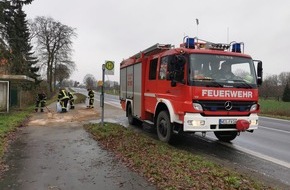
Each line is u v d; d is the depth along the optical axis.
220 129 8.23
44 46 52.28
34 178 6.09
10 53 26.89
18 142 9.74
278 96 46.12
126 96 14.18
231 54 8.73
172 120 8.80
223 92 8.24
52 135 11.01
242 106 8.47
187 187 5.31
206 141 10.25
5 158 7.66
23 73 28.80
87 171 6.51
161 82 9.73
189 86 8.07
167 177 5.81
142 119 11.59
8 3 29.84
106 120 16.06
